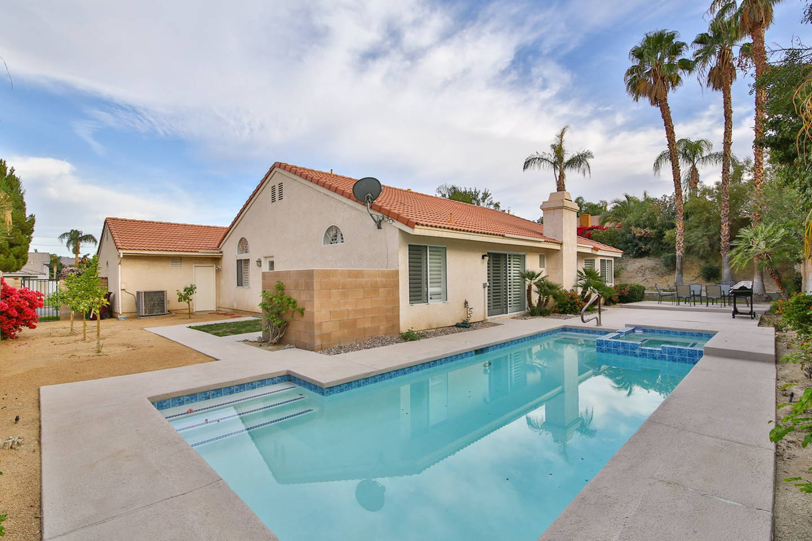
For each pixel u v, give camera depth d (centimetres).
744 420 434
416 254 1087
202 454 466
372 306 952
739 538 241
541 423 556
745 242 1037
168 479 327
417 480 403
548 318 1404
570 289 1691
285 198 1405
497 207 4141
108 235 1788
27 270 4419
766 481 308
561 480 396
